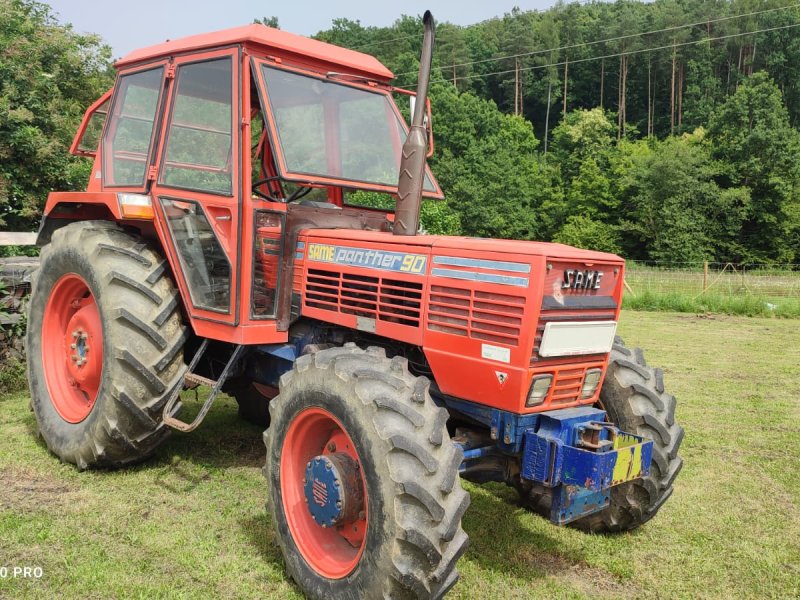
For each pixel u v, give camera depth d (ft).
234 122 11.97
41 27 35.60
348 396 9.42
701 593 10.77
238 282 12.01
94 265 13.82
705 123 213.46
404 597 8.76
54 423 14.96
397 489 8.63
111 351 13.17
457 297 10.07
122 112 15.08
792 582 11.16
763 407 22.54
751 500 14.48
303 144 12.42
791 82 211.20
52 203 15.62
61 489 13.32
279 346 12.98
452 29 248.52
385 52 190.29
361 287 11.46
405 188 11.51
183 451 15.89
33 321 15.76
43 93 33.24
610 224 161.58
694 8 257.14
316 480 9.95
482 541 12.25
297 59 12.75
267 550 11.34
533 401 9.64
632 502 12.06
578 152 187.93
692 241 139.64
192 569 10.56
